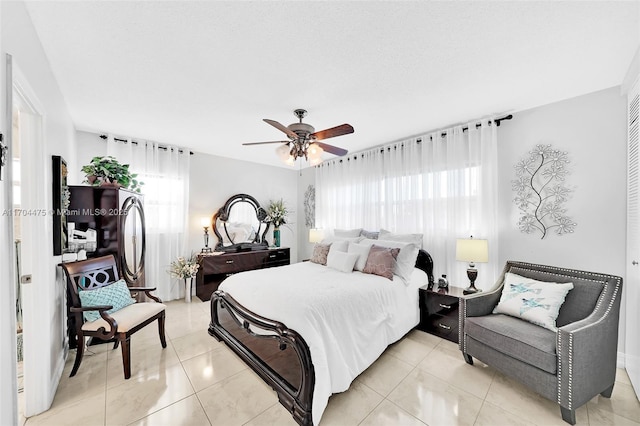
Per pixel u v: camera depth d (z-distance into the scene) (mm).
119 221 2875
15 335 1293
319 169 5199
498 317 2285
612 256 2381
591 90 2436
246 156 4906
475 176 3146
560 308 2186
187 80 2232
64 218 2328
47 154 1938
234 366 2363
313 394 1692
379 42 1746
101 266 2545
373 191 4227
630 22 1558
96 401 1901
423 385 2092
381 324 2436
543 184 2738
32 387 1762
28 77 1543
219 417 1763
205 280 4234
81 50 1835
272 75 2150
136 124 3264
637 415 1778
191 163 4512
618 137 2354
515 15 1510
